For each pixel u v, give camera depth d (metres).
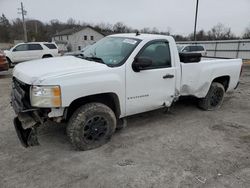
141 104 3.90
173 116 5.05
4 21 75.50
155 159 3.29
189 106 5.79
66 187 2.68
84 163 3.16
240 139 4.02
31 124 3.08
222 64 5.26
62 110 3.14
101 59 3.77
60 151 3.45
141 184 2.76
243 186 2.76
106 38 4.54
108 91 3.41
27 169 2.99
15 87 3.43
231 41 22.95
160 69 3.98
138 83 3.74
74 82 3.07
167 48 4.12
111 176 2.89
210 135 4.14
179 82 4.36
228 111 5.56
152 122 4.67
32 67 3.40
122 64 3.54
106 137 3.63
